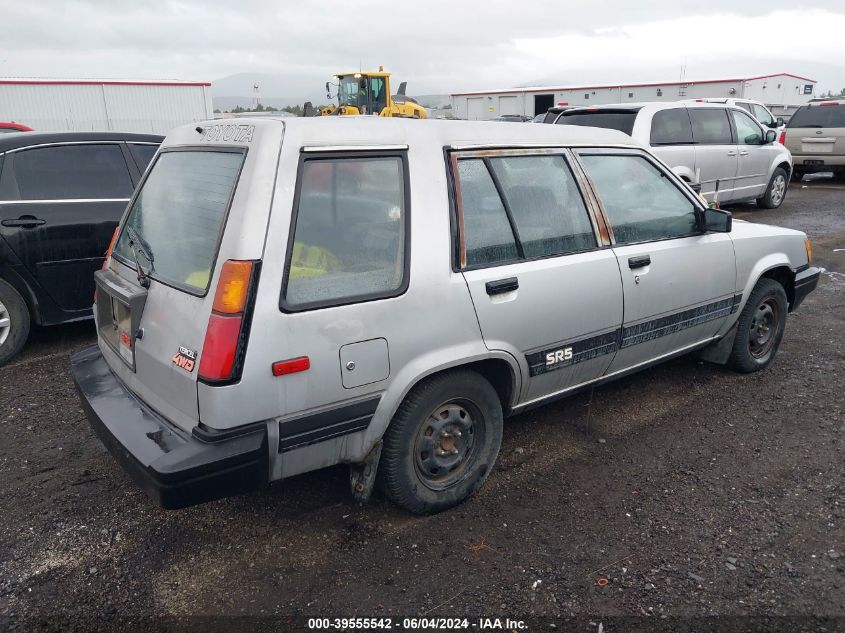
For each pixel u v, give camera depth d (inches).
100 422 114.7
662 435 160.2
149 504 133.5
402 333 113.0
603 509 130.6
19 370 200.5
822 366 200.7
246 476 101.8
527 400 138.9
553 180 139.3
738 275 176.6
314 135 106.1
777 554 116.5
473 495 134.7
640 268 150.9
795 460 147.5
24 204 198.8
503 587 109.4
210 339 98.8
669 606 104.9
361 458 115.7
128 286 123.7
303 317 102.8
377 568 114.3
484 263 125.0
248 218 99.3
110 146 219.1
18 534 123.9
